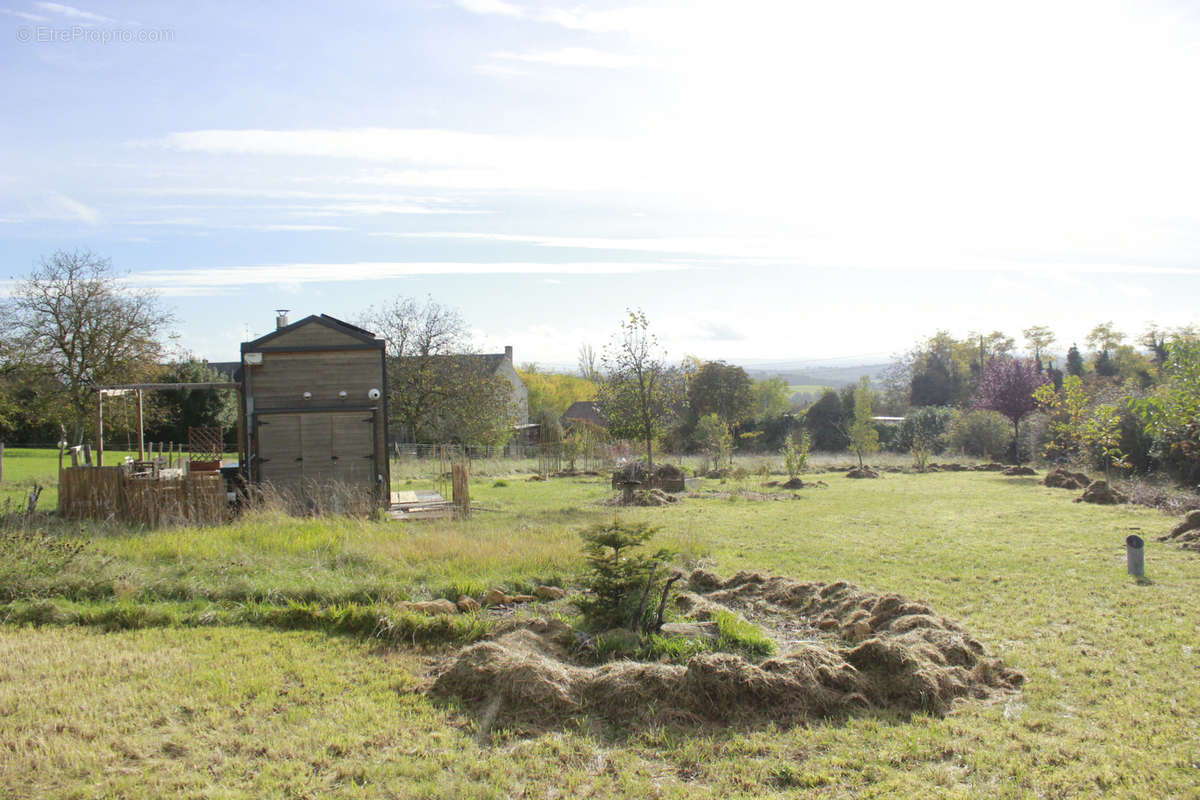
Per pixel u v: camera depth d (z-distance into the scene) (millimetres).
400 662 6719
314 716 5543
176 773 4645
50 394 31297
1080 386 24781
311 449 16641
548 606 8531
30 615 7715
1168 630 7461
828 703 5648
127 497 13812
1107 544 12172
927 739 5172
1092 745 5055
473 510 17453
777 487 23812
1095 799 4379
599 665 6562
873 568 10711
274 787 4512
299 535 11398
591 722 5492
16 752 4777
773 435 48406
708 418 38094
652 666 5973
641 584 7500
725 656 5879
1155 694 5902
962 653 6535
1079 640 7273
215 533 11617
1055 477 22641
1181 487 19062
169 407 35188
